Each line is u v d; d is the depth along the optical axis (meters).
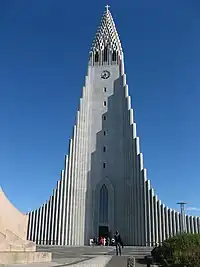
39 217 66.06
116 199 66.62
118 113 72.69
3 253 16.56
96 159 69.81
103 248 50.06
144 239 61.06
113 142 70.56
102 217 65.56
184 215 61.56
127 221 63.91
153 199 62.88
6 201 19.22
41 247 51.41
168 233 60.94
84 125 72.44
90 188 67.94
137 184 64.81
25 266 15.55
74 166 68.88
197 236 23.36
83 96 74.88
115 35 82.00
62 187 67.19
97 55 79.62
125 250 48.62
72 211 65.69
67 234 64.25
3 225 18.66
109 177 68.06
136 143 67.25
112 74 76.56
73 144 70.50
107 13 86.19
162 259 23.95
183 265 18.05
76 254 38.75
